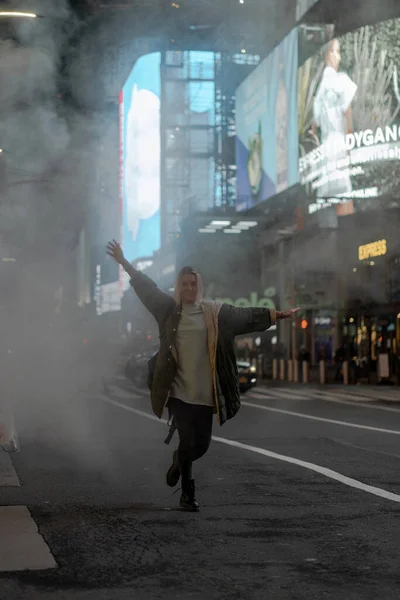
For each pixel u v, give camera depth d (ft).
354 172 129.90
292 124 149.28
